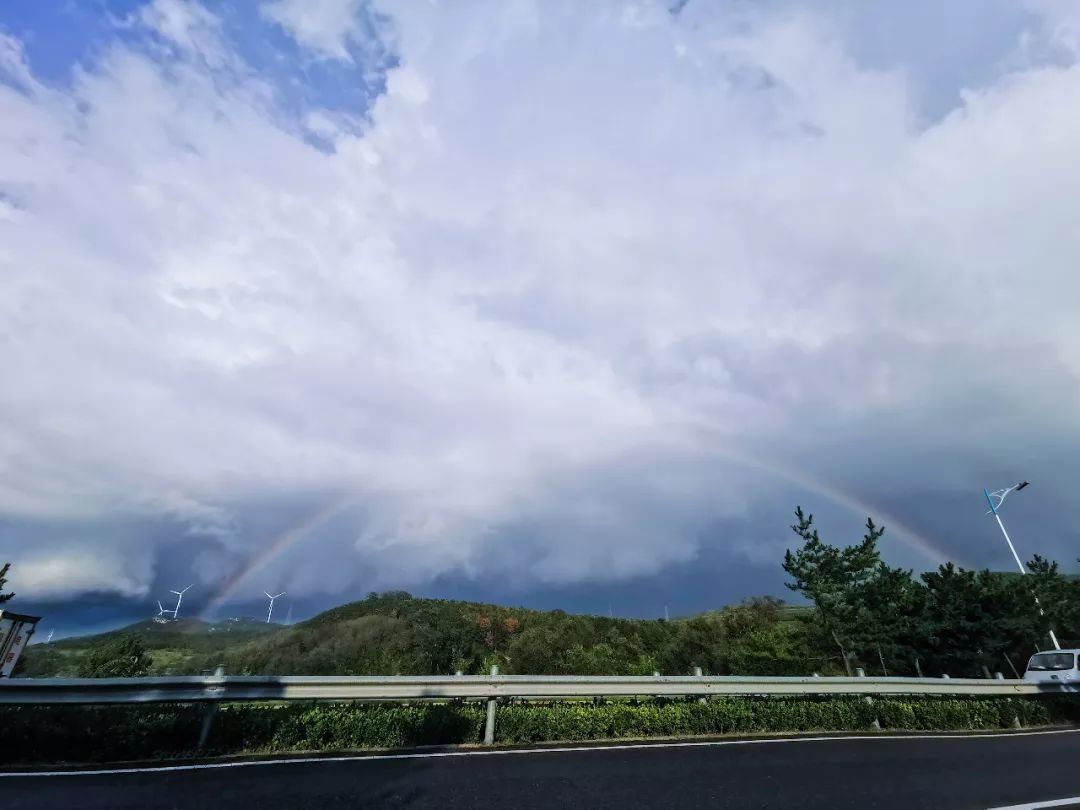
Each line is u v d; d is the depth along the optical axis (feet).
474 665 81.61
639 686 42.55
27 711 30.50
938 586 92.22
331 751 32.94
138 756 30.71
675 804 26.14
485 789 27.20
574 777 29.68
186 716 32.40
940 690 54.54
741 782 29.99
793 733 44.01
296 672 76.38
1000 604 92.68
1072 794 29.94
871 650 81.56
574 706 40.09
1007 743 45.65
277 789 26.13
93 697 31.01
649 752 35.68
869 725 48.14
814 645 88.28
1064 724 58.80
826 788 29.53
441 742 35.55
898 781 31.53
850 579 84.58
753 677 46.75
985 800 28.48
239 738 32.55
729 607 122.21
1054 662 69.36
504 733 36.96
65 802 23.91
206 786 26.27
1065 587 106.93
